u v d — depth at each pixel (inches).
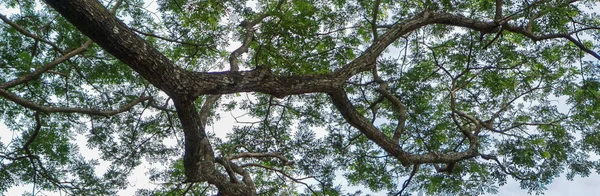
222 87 239.3
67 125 428.5
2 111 417.4
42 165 402.6
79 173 417.1
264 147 432.5
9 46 392.2
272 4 350.3
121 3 394.3
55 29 396.5
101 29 200.5
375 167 461.1
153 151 418.3
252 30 350.6
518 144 431.8
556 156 437.4
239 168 318.0
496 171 425.4
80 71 415.5
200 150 262.4
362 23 462.3
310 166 417.1
